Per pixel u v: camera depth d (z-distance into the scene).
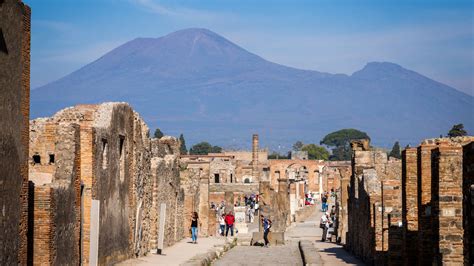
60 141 33.50
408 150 34.72
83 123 40.56
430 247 31.56
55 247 30.94
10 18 26.61
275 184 188.75
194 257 48.69
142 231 47.94
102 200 38.38
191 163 129.38
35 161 36.12
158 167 52.59
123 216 43.00
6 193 26.33
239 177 177.00
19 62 27.36
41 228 30.12
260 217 75.88
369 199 43.75
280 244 70.00
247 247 67.56
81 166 36.44
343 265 45.00
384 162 55.06
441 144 32.12
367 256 45.06
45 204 30.17
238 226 82.56
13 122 26.94
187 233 66.50
